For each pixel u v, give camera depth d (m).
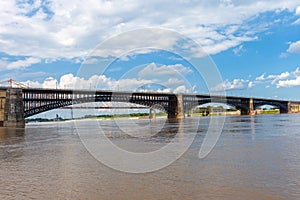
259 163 24.64
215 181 18.80
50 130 86.38
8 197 16.55
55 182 19.75
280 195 15.54
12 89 107.44
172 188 17.45
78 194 16.77
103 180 20.02
